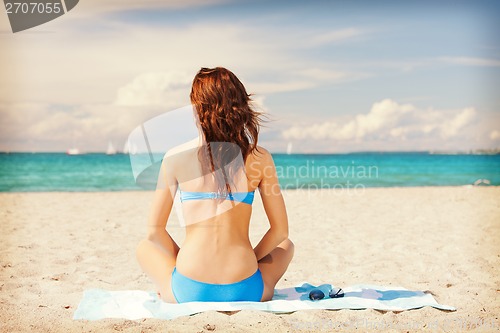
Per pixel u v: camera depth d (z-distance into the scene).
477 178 19.08
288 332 2.60
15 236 5.61
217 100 2.78
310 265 4.40
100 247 5.12
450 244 5.21
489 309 3.09
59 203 9.03
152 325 2.64
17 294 3.47
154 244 3.03
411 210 7.93
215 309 2.80
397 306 3.02
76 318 2.87
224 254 2.87
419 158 25.95
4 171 19.53
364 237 5.66
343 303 3.02
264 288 2.97
